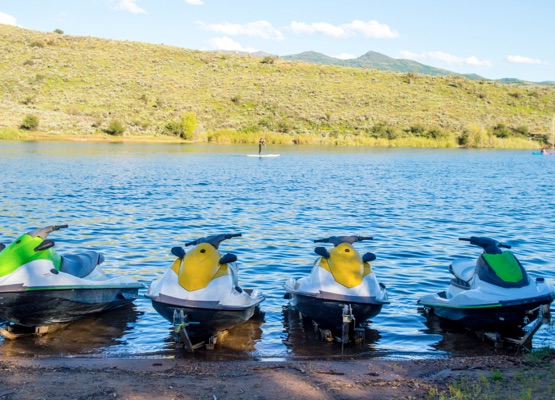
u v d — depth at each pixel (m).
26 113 93.62
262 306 12.88
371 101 118.19
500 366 9.51
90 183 34.34
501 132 104.19
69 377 8.59
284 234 20.47
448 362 9.74
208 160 55.84
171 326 11.64
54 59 124.69
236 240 19.33
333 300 10.80
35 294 10.69
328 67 144.62
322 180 39.38
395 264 16.52
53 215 23.31
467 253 17.94
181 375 8.84
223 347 10.60
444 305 11.45
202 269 10.75
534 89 135.25
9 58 122.56
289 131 98.75
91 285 11.52
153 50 142.00
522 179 43.03
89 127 91.25
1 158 51.25
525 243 19.64
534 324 10.48
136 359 9.81
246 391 8.12
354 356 10.26
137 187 33.19
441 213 26.00
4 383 8.26
